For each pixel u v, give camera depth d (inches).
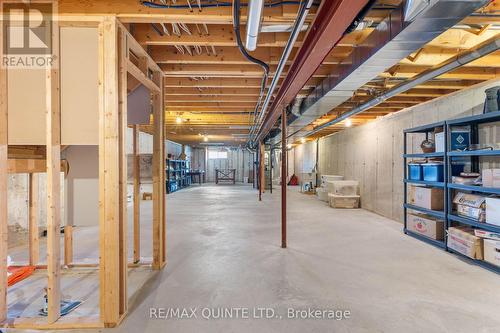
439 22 68.7
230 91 178.1
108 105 78.9
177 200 344.2
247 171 721.0
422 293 92.2
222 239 160.7
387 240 156.8
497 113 109.0
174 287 98.0
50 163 76.4
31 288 99.7
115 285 76.4
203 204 307.7
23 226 157.4
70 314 80.8
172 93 175.3
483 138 134.5
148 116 112.1
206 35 104.0
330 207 279.7
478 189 117.6
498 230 108.4
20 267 114.3
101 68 78.9
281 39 105.7
